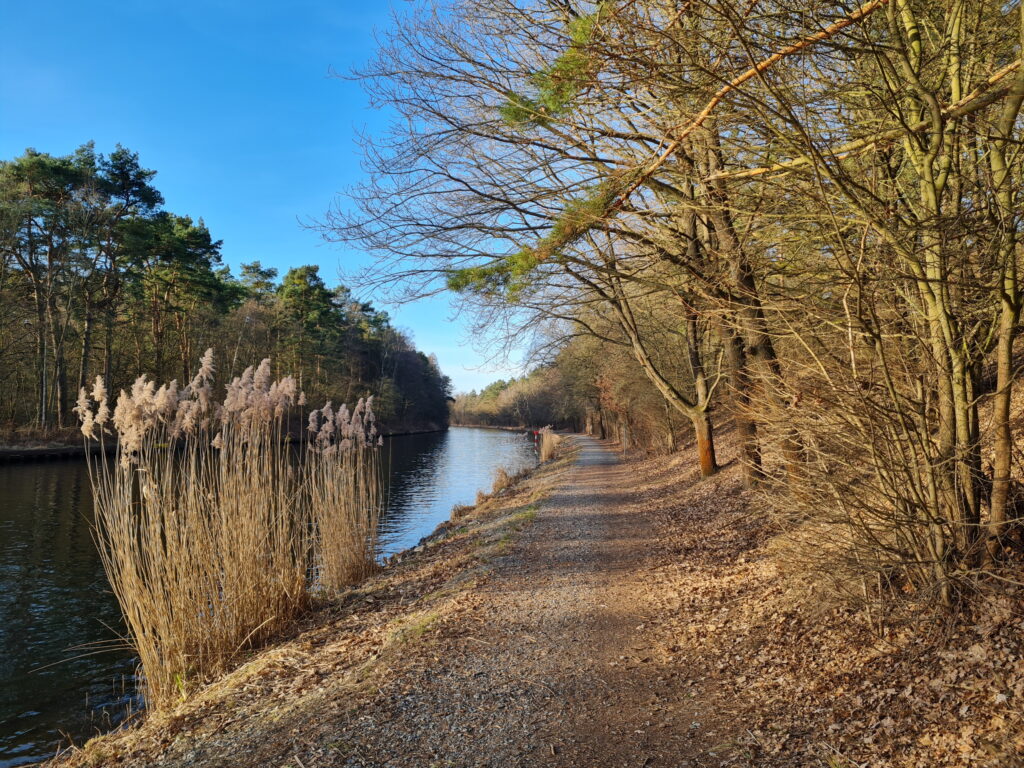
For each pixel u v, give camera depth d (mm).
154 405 6734
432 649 5668
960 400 4160
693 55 4246
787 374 4875
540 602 7070
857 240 4688
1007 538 4203
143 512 6590
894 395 3934
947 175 4113
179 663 6355
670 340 20375
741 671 4668
